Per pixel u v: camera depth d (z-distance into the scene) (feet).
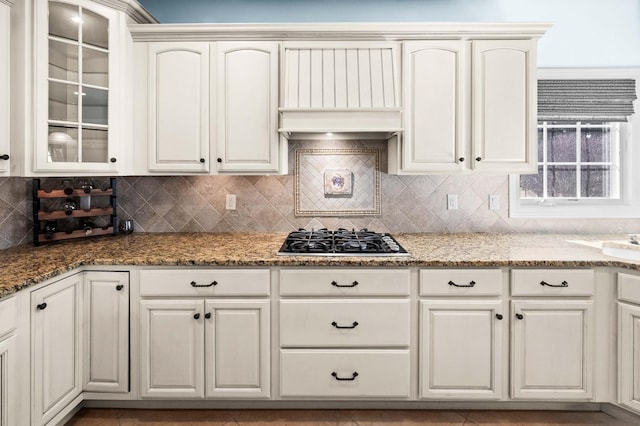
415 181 9.17
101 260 6.69
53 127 6.92
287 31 7.73
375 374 6.81
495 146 7.83
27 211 7.97
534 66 7.79
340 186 9.12
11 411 5.27
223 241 8.23
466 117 7.88
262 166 7.87
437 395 6.80
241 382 6.84
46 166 6.73
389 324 6.75
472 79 7.82
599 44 9.08
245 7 9.14
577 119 9.15
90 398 6.86
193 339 6.80
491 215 9.21
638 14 9.06
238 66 7.80
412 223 9.21
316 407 7.19
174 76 7.85
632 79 9.15
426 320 6.75
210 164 7.93
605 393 6.72
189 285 6.75
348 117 7.38
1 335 5.11
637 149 9.27
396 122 7.39
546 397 6.76
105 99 7.48
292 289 6.72
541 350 6.72
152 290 6.75
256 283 6.74
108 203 9.23
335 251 7.02
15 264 6.25
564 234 9.09
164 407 7.23
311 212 9.20
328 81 7.61
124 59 7.64
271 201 9.21
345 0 9.11
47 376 5.92
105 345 6.79
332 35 7.79
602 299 6.68
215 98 7.86
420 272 6.71
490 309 6.72
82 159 7.25
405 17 9.11
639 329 6.35
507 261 6.61
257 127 7.84
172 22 9.14
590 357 6.71
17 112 6.56
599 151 9.44
